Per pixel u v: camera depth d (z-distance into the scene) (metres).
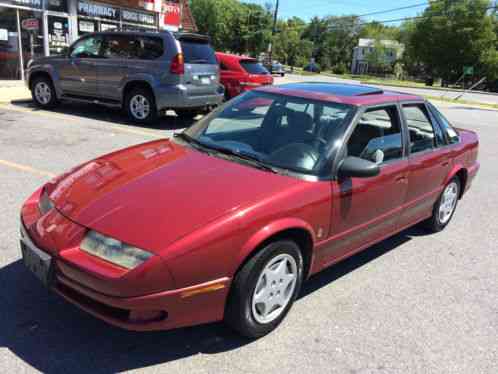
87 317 3.12
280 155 3.49
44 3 14.84
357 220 3.68
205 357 2.83
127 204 2.81
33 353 2.74
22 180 5.66
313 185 3.23
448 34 70.69
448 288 4.02
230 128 3.97
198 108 10.23
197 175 3.17
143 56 9.55
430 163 4.50
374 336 3.21
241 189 3.01
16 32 14.32
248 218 2.78
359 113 3.70
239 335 3.05
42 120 9.47
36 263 2.78
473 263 4.58
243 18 63.75
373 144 3.81
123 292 2.46
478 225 5.69
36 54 15.05
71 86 10.35
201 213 2.73
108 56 9.86
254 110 4.02
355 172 3.29
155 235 2.57
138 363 2.73
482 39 69.00
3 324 2.98
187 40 9.84
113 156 3.72
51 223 2.84
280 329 3.19
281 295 3.13
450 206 5.38
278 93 4.11
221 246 2.66
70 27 15.89
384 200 3.93
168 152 3.66
